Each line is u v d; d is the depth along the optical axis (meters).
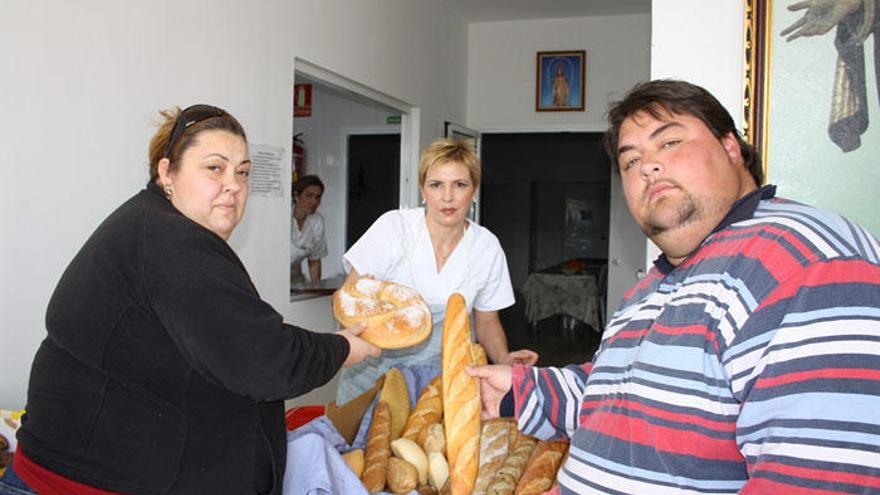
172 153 1.01
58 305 0.93
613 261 6.29
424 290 1.83
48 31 1.90
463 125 5.84
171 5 2.37
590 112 5.68
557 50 5.72
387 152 5.89
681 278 0.83
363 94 4.02
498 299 1.96
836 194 1.93
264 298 3.03
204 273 0.87
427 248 1.83
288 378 0.90
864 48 1.88
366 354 1.14
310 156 5.95
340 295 1.27
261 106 2.92
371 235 1.86
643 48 5.52
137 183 2.24
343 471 1.02
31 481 0.93
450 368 1.13
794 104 1.95
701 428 0.74
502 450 1.17
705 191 0.81
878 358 0.61
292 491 1.03
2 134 1.78
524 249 7.24
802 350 0.64
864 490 0.59
